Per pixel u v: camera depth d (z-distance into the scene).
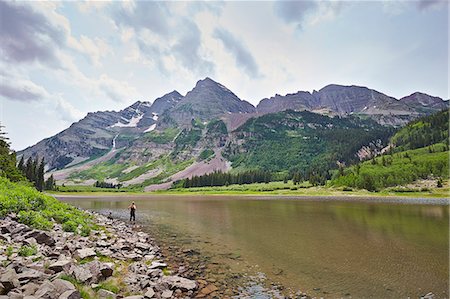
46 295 10.14
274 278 18.27
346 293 15.91
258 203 90.94
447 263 21.69
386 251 25.44
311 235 33.00
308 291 16.16
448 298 15.28
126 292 14.09
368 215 53.53
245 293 15.66
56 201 39.81
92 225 32.06
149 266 19.30
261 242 29.14
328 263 21.66
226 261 22.11
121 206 81.75
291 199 114.12
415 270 20.02
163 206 81.06
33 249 16.14
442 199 104.81
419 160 176.12
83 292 12.16
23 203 27.58
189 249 26.06
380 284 17.33
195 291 15.78
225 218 50.00
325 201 98.38
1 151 74.81
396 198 113.19
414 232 34.72
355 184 159.88
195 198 133.12
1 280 10.55
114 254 20.78
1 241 16.92
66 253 18.19
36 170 150.25
